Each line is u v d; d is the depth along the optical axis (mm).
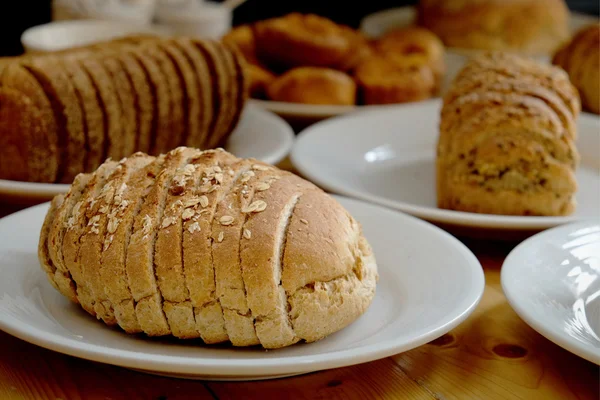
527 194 1061
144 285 823
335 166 1169
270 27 1415
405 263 923
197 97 1162
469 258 907
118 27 1411
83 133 1079
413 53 1455
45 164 1066
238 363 782
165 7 1564
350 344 838
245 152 1181
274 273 822
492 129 1061
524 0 1589
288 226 840
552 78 1113
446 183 1088
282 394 821
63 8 1493
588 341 830
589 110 1381
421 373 842
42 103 1053
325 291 831
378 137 1249
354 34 1497
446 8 1620
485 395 824
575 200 1079
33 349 853
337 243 844
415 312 862
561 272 894
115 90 1099
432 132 1271
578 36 1401
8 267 897
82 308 869
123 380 828
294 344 837
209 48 1182
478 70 1136
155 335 835
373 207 987
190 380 829
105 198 854
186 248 825
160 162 874
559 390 830
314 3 1835
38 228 945
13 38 1640
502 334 886
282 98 1369
